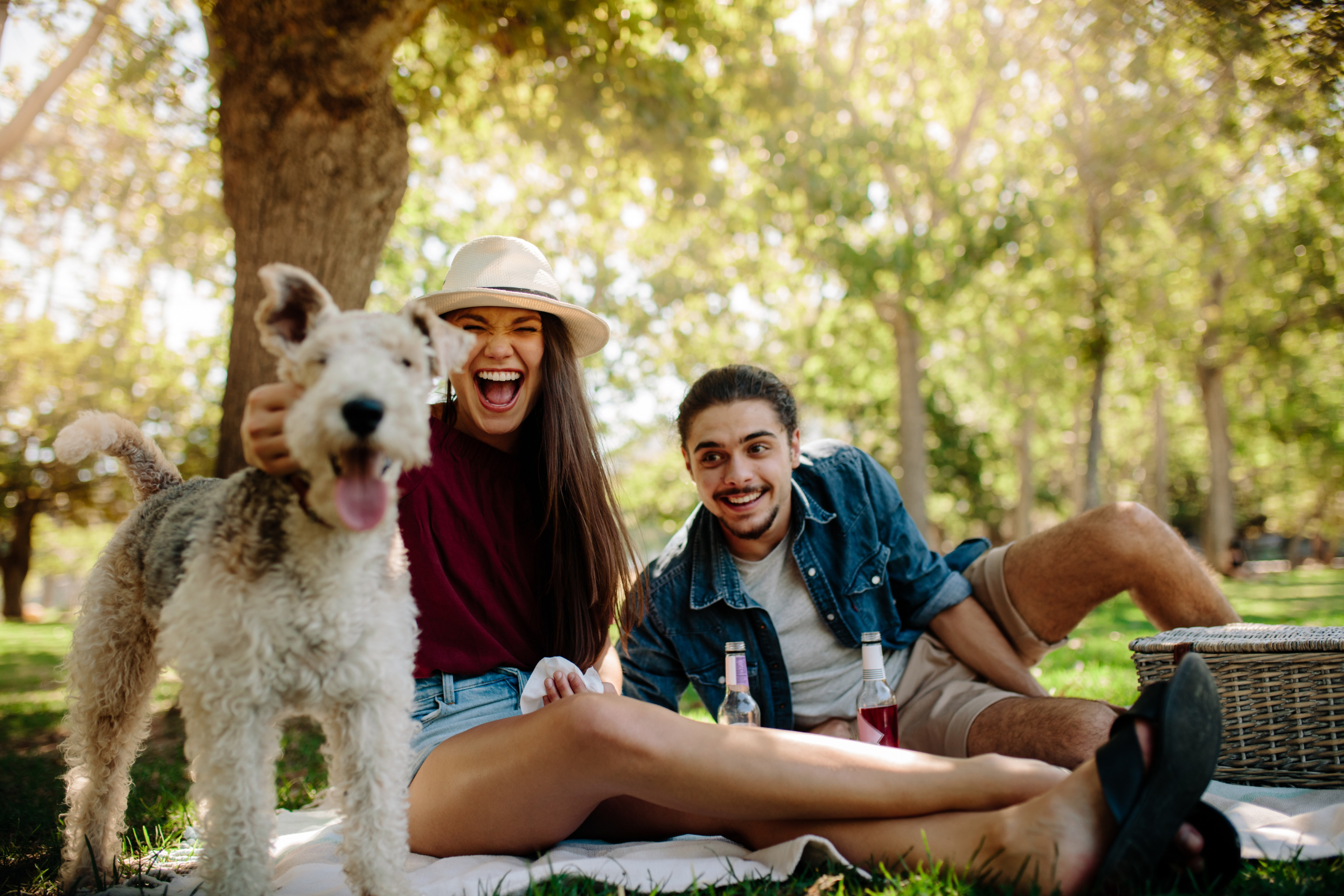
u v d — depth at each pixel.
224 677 1.78
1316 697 2.54
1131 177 13.44
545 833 2.27
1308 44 5.69
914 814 2.00
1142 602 3.09
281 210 5.81
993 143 16.56
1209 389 23.91
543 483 2.90
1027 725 2.57
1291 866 1.89
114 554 2.38
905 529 3.19
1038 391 22.77
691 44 8.11
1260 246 16.55
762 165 12.89
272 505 1.83
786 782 1.98
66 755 2.42
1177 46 6.70
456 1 6.57
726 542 3.13
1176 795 1.71
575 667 2.53
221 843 1.76
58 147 8.44
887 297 16.89
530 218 12.98
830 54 14.55
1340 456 27.56
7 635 17.28
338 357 1.79
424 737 2.46
